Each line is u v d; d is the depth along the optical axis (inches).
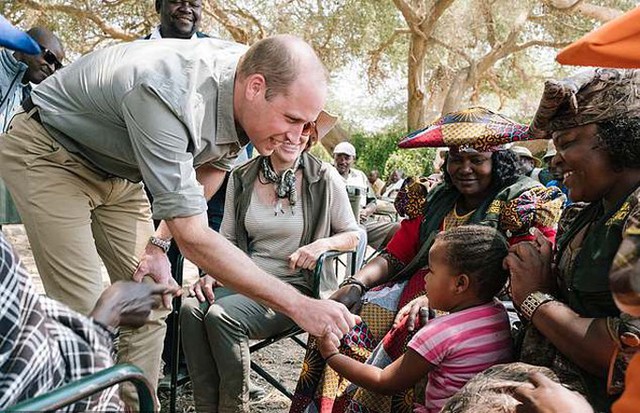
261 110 96.5
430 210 123.4
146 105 93.5
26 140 110.2
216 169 125.1
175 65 97.3
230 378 124.5
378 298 121.5
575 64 63.2
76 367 60.8
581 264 79.2
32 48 72.1
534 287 84.0
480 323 93.4
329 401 115.0
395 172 554.3
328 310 93.7
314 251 133.0
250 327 126.0
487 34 829.2
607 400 75.7
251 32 745.6
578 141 79.2
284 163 134.4
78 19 669.9
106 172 114.4
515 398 73.4
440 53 901.2
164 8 189.6
